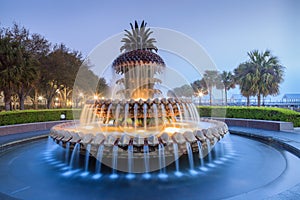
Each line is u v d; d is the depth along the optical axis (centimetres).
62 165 437
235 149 569
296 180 323
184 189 311
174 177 360
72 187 322
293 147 525
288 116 934
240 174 372
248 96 2847
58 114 1259
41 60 2256
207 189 309
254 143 664
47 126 1094
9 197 267
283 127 873
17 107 2984
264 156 495
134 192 302
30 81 1878
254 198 250
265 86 2636
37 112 1140
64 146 457
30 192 304
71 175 377
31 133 875
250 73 2716
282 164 428
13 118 986
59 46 2581
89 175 375
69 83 2366
